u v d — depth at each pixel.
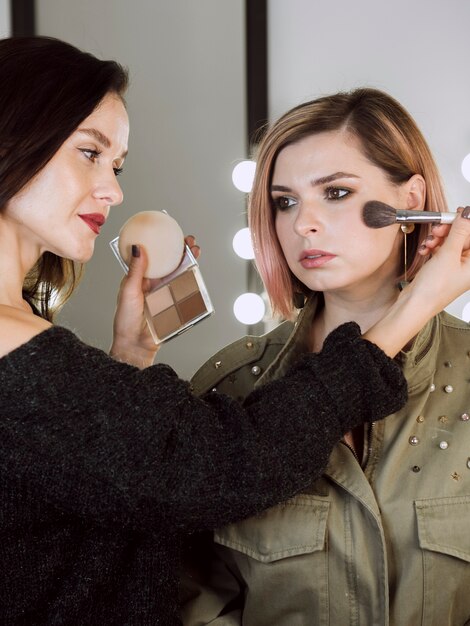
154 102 2.04
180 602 0.90
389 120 0.86
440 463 0.84
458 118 1.98
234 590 0.90
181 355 2.03
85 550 0.78
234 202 2.04
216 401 0.77
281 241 0.90
